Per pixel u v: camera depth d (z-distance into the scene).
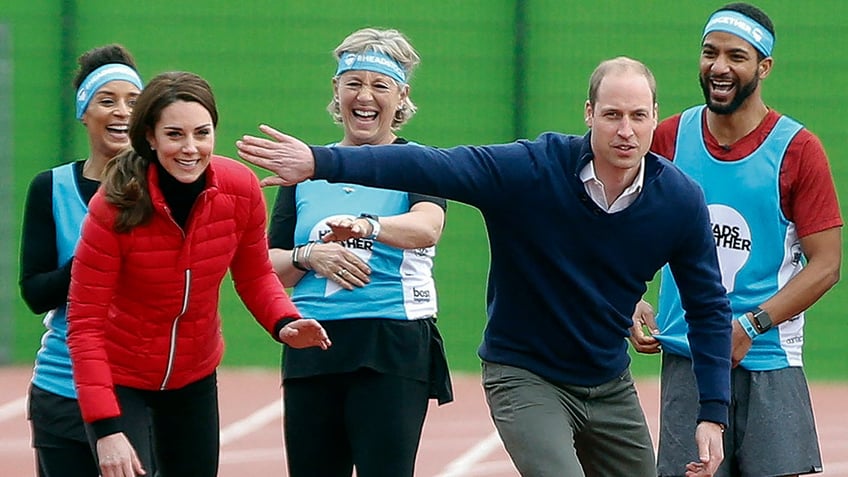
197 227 18.88
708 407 20.38
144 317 19.25
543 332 20.30
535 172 19.52
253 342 52.94
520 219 19.69
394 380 21.75
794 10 50.19
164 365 19.59
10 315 52.84
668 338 23.14
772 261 22.70
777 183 22.50
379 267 22.11
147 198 18.50
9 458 37.88
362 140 22.66
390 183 19.09
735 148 22.77
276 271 22.16
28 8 51.53
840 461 39.12
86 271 18.67
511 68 50.94
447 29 51.09
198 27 51.56
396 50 22.70
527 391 20.28
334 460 22.44
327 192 22.58
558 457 19.70
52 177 20.94
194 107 18.38
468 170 19.38
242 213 19.38
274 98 51.56
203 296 19.44
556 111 50.88
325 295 21.98
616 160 19.06
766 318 22.30
